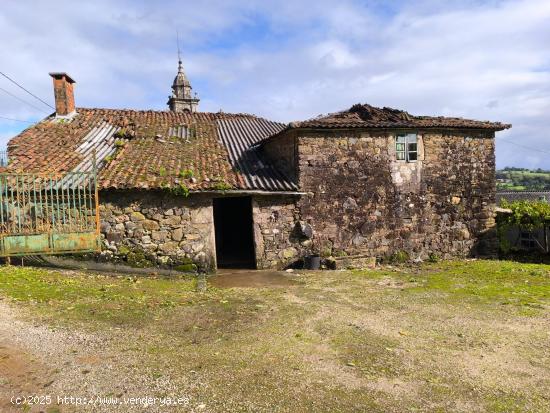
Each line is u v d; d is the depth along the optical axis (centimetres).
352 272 1045
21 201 972
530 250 1324
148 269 1018
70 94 1455
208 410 357
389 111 1276
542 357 491
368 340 539
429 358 484
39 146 1188
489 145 1297
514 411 372
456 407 377
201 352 483
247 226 1560
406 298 762
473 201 1282
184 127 1459
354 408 371
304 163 1121
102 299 691
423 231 1230
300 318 629
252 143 1378
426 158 1230
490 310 681
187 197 1043
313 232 1134
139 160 1138
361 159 1170
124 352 473
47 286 747
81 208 991
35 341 491
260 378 420
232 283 920
